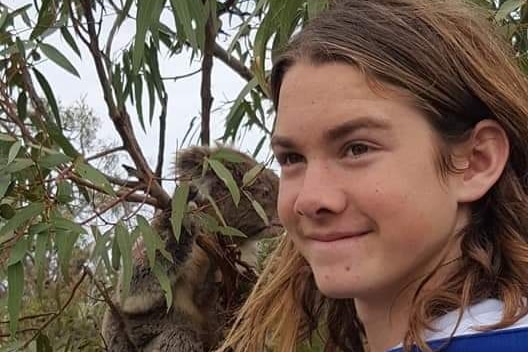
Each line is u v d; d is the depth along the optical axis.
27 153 1.42
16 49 1.53
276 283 0.97
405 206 0.70
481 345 0.66
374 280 0.71
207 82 1.83
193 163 1.75
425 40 0.75
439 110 0.73
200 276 1.82
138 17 1.38
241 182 1.79
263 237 1.81
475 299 0.71
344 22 0.76
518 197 0.76
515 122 0.77
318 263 0.73
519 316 0.68
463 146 0.74
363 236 0.71
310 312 0.95
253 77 1.56
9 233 1.35
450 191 0.73
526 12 1.40
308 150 0.73
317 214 0.72
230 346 1.12
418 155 0.71
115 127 1.48
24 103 1.63
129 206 1.55
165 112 1.80
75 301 1.87
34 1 1.67
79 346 1.86
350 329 0.93
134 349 1.85
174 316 1.83
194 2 1.40
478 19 0.81
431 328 0.69
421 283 0.72
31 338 1.62
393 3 0.79
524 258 0.73
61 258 1.35
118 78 1.76
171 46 1.84
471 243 0.73
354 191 0.71
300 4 1.38
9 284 1.32
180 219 1.41
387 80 0.72
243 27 1.51
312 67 0.73
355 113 0.71
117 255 1.42
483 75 0.76
